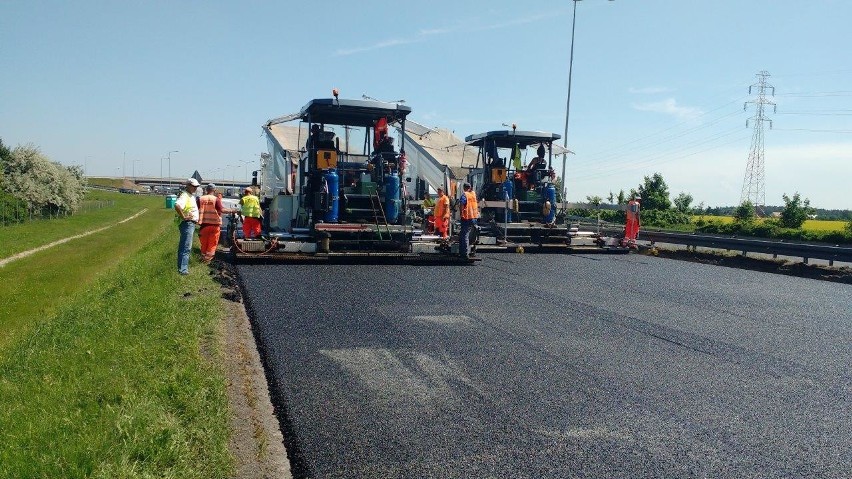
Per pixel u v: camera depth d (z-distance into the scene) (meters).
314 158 14.02
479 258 14.23
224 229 18.14
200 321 6.50
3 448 3.56
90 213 51.31
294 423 4.29
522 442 4.09
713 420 4.57
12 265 19.14
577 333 7.10
